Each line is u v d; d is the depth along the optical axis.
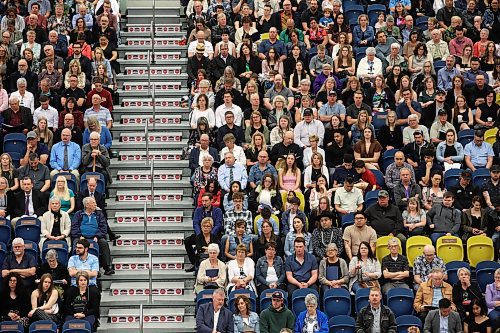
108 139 44.28
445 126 45.06
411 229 40.88
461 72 48.12
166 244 42.19
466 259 40.81
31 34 48.31
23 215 40.81
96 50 47.28
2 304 38.06
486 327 37.88
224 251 39.94
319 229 40.03
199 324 37.34
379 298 36.94
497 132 44.91
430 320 37.34
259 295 39.09
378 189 42.31
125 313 39.50
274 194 41.56
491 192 42.19
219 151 44.28
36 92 46.50
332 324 37.28
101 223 40.47
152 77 48.69
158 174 44.41
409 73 48.50
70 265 38.91
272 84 46.94
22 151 43.97
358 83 46.09
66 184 41.31
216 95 45.97
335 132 44.22
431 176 42.47
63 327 37.09
